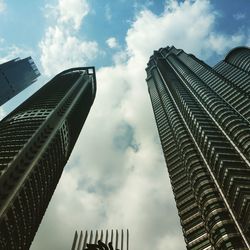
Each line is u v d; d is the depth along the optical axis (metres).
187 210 110.56
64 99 162.88
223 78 187.12
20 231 104.50
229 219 84.44
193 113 142.12
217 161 102.38
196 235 98.75
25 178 102.81
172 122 157.25
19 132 122.75
